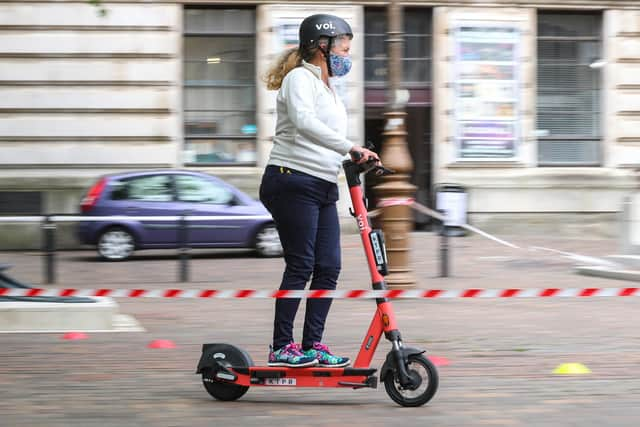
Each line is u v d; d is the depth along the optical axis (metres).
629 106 22.97
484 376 7.30
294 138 6.28
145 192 17.91
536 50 22.88
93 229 17.64
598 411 6.18
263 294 7.33
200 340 9.06
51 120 21.08
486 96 22.50
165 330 9.72
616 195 22.73
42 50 20.98
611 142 22.94
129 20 21.25
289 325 6.39
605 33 22.94
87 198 17.80
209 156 22.02
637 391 6.79
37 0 20.92
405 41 22.59
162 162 21.50
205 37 21.92
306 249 6.34
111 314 9.70
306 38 6.30
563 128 23.08
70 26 21.06
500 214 22.55
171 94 21.45
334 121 6.29
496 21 22.47
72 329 9.61
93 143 21.23
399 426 5.77
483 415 6.05
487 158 22.56
